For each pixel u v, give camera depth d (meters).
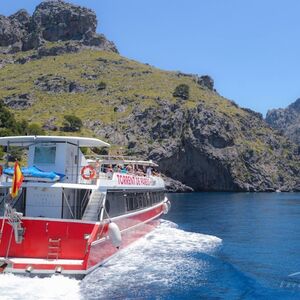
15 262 18.08
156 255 24.30
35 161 22.84
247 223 45.16
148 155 139.50
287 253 27.53
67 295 16.02
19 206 21.59
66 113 164.38
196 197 104.06
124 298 16.06
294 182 177.25
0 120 118.69
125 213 25.64
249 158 163.25
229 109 185.62
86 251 18.56
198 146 147.25
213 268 21.30
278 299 17.06
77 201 22.17
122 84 195.12
